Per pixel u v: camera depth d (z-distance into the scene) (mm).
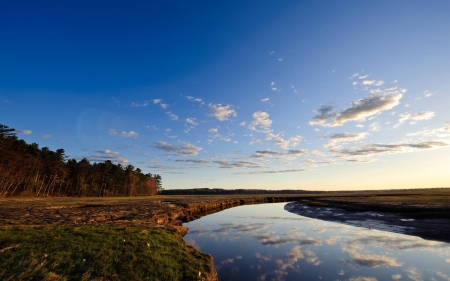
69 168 95938
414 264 15836
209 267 12773
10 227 16469
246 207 78438
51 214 27828
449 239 22047
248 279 13617
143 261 11797
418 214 33281
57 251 12070
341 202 63844
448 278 13461
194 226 33969
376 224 31531
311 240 23859
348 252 19094
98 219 24734
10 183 71438
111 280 9812
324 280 13422
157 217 29781
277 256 18328
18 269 9898
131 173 131000
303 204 73125
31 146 78125
